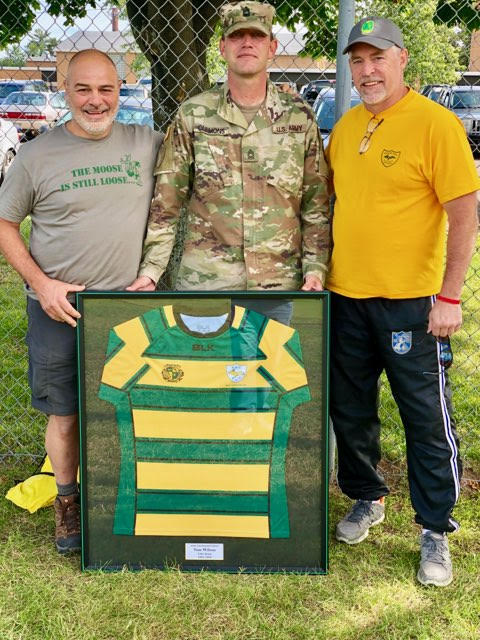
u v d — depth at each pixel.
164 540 2.73
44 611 2.49
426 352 2.62
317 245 2.71
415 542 2.93
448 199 2.44
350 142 2.59
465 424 3.99
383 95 2.46
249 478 2.68
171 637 2.39
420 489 2.74
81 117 2.52
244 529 2.70
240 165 2.62
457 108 6.19
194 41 3.90
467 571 2.73
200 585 2.64
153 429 2.67
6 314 5.78
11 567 2.75
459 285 2.50
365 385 2.83
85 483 2.71
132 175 2.63
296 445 2.65
